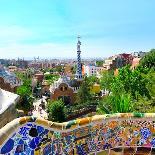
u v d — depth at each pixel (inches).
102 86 2748.5
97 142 216.5
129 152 224.8
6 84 2458.2
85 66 6801.2
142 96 1250.0
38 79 5664.4
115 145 221.8
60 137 200.2
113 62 5595.5
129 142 226.5
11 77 2534.5
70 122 206.7
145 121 229.0
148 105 1061.8
